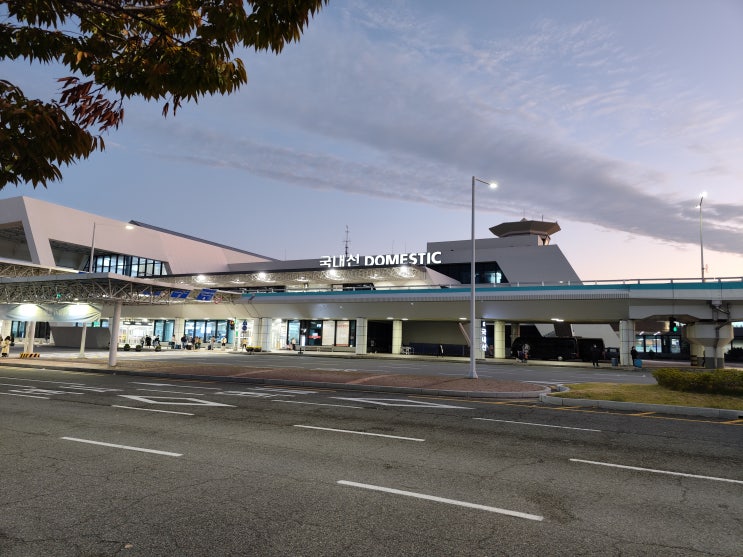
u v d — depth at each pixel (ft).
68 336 192.75
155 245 233.55
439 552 14.26
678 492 20.42
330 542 14.92
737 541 15.44
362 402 47.75
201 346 202.49
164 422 35.40
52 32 14.33
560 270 190.80
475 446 28.58
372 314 166.40
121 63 14.74
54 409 41.22
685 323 146.72
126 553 14.07
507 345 193.77
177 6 14.06
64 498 18.84
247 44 13.64
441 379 68.80
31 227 190.60
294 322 200.44
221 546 14.58
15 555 13.87
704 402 45.50
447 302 150.20
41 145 12.47
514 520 16.93
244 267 245.86
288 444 28.53
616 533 15.94
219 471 22.72
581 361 165.99
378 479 21.65
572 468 24.02
